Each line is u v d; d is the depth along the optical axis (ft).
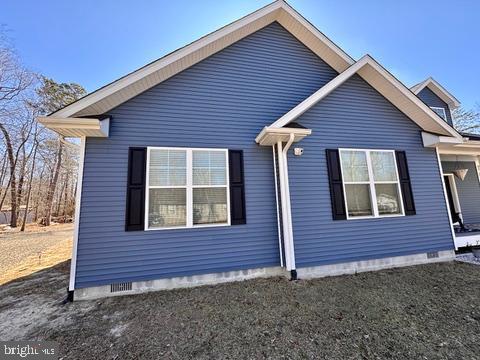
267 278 16.12
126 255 14.37
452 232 20.31
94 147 14.97
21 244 37.93
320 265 16.74
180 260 15.10
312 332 9.49
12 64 60.75
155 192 15.46
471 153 24.07
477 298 12.33
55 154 75.05
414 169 20.56
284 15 19.70
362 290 13.82
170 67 16.37
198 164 16.55
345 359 7.82
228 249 15.97
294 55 20.40
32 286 16.28
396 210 19.36
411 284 14.64
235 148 17.49
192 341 9.10
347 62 20.63
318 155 18.35
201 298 13.10
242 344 8.82
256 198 17.16
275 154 17.78
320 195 17.79
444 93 33.19
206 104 17.43
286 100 19.44
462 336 9.00
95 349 8.79
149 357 8.23
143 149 15.67
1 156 67.15
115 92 14.58
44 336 9.71
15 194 66.95
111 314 11.55
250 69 19.01
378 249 18.17
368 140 19.77
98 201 14.49
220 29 17.49
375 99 20.51
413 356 7.92
